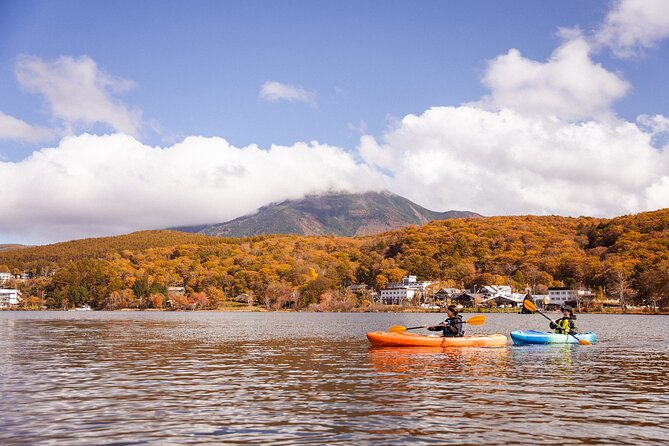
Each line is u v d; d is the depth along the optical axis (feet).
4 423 38.73
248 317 373.20
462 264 625.41
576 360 77.05
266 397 48.24
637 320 279.28
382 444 33.71
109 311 629.51
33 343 111.34
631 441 34.58
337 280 627.46
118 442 34.14
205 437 35.22
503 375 61.57
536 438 35.12
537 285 546.26
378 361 75.36
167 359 79.20
